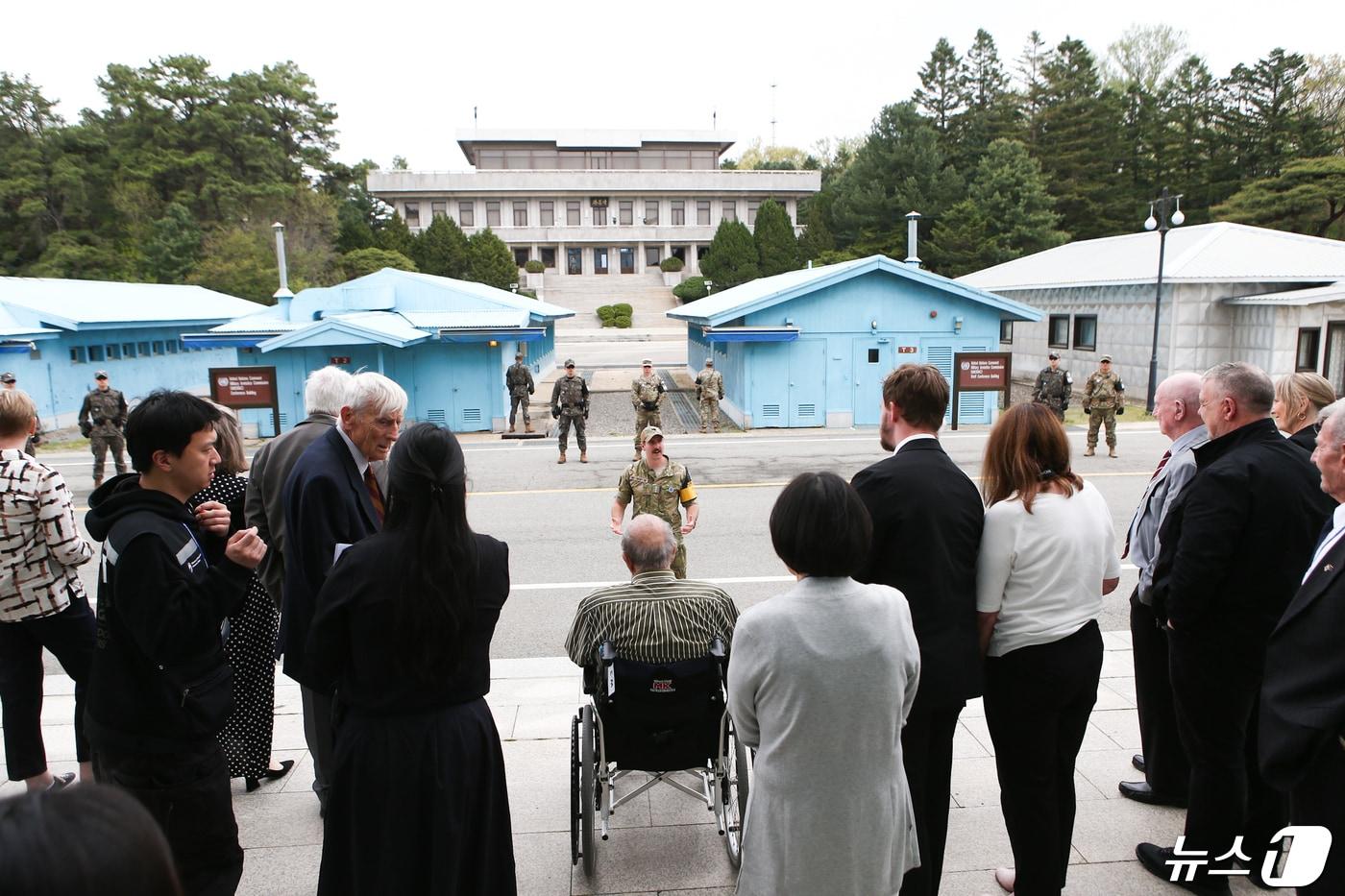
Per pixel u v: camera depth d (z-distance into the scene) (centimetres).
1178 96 5647
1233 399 328
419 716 252
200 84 5878
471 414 2030
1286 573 309
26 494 375
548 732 498
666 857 373
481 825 262
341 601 243
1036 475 302
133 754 281
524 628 717
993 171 5112
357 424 350
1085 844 375
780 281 2662
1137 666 404
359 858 251
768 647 239
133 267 4869
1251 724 346
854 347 2011
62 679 625
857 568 242
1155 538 382
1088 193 5534
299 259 4759
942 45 6266
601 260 7225
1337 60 5350
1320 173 3881
